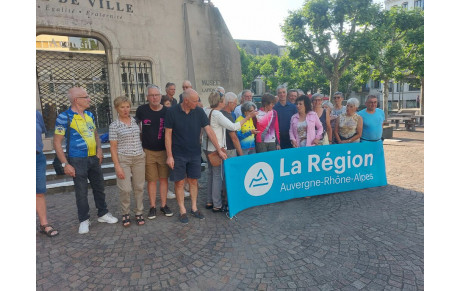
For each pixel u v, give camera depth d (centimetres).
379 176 493
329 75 2011
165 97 456
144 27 793
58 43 771
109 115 812
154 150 371
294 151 428
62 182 503
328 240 309
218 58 922
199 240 315
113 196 474
